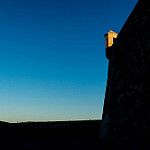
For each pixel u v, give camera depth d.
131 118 8.25
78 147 11.62
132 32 10.73
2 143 14.40
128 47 11.00
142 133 6.99
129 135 8.03
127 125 8.50
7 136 16.06
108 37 17.75
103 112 14.99
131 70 9.61
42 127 21.12
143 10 9.53
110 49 16.81
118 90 11.19
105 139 11.84
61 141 16.02
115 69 13.35
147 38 8.49
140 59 8.76
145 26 8.99
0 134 15.76
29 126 21.59
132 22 10.96
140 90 7.99
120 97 10.43
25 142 15.34
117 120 10.09
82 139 17.94
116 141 9.46
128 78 9.77
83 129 22.00
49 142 15.26
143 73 8.09
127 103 9.13
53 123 25.08
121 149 8.56
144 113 7.21
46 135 20.14
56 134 21.12
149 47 8.09
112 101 12.21
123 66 11.23
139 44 9.27
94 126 21.62
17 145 13.30
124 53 11.64
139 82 8.27
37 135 19.23
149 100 7.06
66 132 21.94
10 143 14.51
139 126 7.35
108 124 11.94
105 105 14.70
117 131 9.66
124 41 12.17
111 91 13.18
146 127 6.82
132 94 8.73
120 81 11.18
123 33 12.68
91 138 19.16
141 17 9.67
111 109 12.03
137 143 7.18
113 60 14.88
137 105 7.95
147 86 7.48
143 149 6.68
